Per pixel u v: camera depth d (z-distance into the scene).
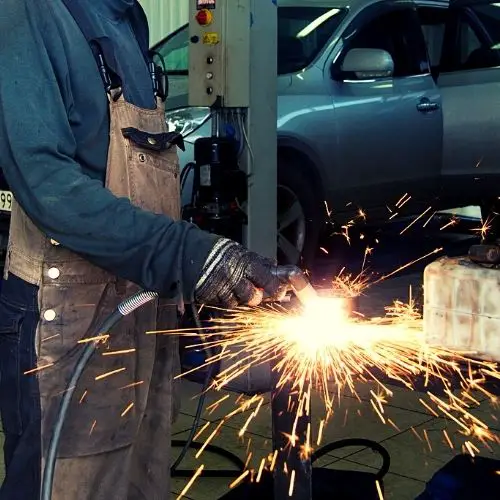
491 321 1.69
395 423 3.75
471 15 7.02
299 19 6.58
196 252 1.68
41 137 1.71
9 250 1.97
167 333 2.18
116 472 2.00
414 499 2.74
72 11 1.87
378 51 6.34
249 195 4.27
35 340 1.88
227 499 2.89
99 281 1.90
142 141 1.91
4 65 1.75
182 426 3.77
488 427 3.69
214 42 4.16
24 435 1.90
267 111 4.31
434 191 7.07
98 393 1.93
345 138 6.29
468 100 6.87
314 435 3.61
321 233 6.49
